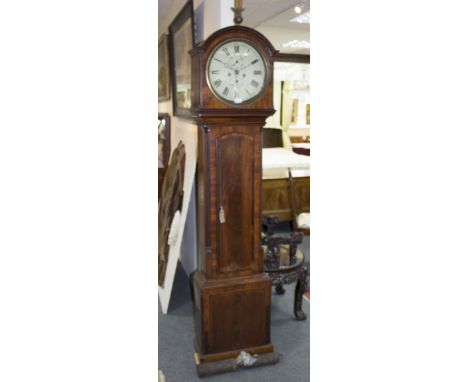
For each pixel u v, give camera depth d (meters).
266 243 2.50
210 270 2.14
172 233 2.94
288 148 5.45
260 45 1.94
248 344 2.25
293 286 3.26
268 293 2.22
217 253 2.13
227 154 2.04
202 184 2.10
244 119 2.00
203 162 2.03
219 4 2.20
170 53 3.67
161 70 4.24
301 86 5.64
